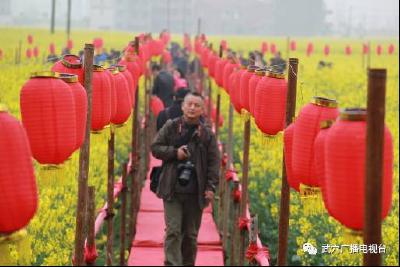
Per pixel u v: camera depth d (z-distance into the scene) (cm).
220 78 2928
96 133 1553
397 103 6219
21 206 1028
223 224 2378
